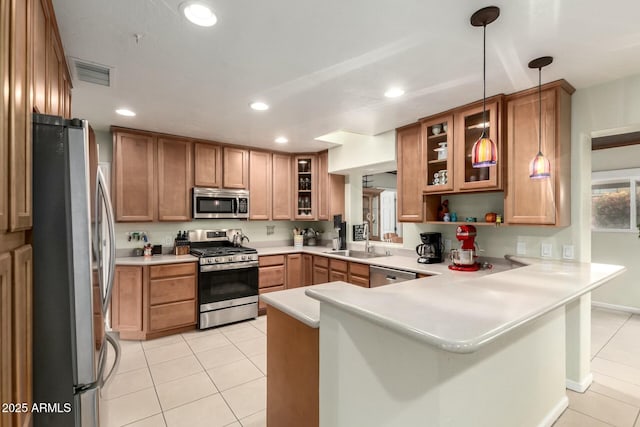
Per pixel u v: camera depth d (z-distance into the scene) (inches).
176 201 149.6
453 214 124.6
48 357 45.5
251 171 173.2
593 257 177.0
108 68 82.7
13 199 34.1
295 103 108.6
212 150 160.2
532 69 84.0
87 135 48.3
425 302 49.0
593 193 177.2
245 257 157.3
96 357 51.1
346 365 52.7
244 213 168.6
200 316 144.5
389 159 143.6
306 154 188.2
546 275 72.5
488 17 61.1
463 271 112.2
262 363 113.1
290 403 68.6
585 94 94.9
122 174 136.3
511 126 101.0
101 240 59.7
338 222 183.2
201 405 88.6
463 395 48.0
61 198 46.2
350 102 107.7
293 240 203.0
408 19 62.7
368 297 52.1
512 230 112.8
